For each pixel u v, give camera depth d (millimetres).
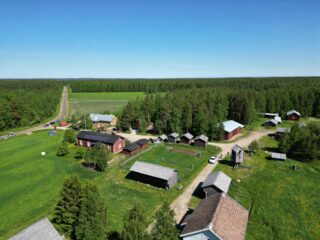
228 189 44719
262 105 116250
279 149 66875
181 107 93812
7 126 99750
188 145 74000
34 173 52969
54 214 34750
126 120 92375
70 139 76875
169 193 44312
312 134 61625
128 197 42781
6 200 41719
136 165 50000
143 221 24578
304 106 115000
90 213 27203
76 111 142875
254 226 34500
